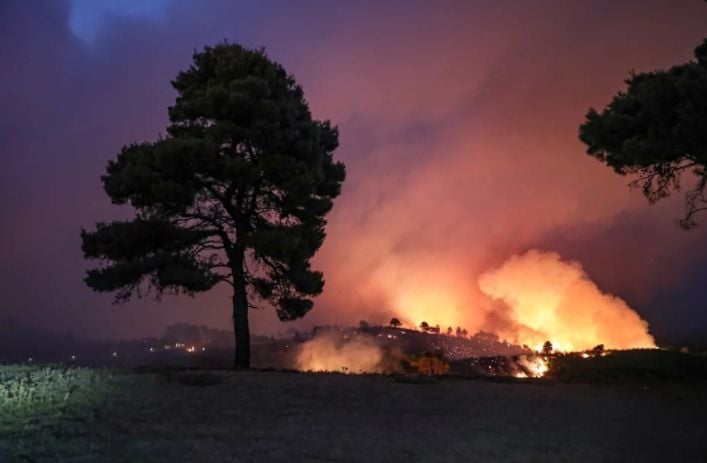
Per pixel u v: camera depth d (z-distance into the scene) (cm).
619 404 1516
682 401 1599
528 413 1349
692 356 2277
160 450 903
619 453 1043
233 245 2288
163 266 2136
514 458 973
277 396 1405
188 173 2166
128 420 1099
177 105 2352
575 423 1270
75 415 1110
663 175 1973
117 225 2175
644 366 2138
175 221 2241
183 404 1265
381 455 950
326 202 2345
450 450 1001
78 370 1633
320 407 1314
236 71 2344
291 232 2252
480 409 1369
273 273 2342
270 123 2208
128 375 1577
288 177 2206
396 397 1465
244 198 2308
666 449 1086
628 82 1961
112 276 2117
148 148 2209
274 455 913
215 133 2169
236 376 1666
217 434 1024
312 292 2339
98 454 866
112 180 2170
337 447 981
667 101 1716
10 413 1109
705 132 1627
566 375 2084
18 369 1664
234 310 2252
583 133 1962
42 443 909
